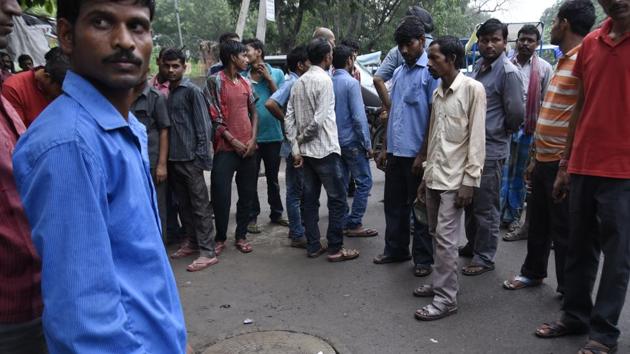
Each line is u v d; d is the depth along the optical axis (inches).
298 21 652.1
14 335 56.7
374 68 534.9
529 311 125.5
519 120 140.4
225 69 170.2
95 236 40.5
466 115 117.8
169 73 155.9
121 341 41.4
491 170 144.8
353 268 158.6
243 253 175.2
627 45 91.6
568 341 110.7
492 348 109.7
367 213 220.7
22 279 56.1
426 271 150.1
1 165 55.1
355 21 791.1
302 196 181.6
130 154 46.9
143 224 46.7
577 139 101.6
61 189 39.8
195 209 163.2
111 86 44.8
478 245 150.5
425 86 142.9
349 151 182.1
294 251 176.4
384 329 119.6
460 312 126.3
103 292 40.5
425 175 127.9
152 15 47.1
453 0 855.1
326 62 158.9
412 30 141.2
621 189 94.7
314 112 153.9
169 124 157.6
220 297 140.2
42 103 99.7
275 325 123.3
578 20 117.3
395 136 148.8
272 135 197.9
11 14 59.6
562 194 114.2
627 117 92.8
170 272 52.3
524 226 179.3
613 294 97.3
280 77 214.8
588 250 106.0
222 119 167.0
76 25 43.9
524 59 185.5
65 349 39.4
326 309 131.0
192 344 115.5
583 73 101.7
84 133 41.9
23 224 55.9
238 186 175.8
